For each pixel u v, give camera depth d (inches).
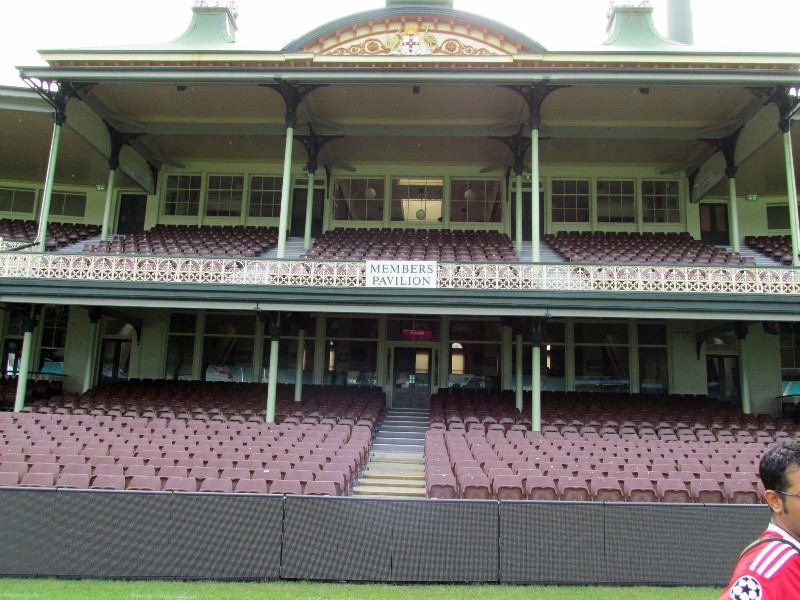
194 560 268.2
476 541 269.3
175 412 581.6
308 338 809.5
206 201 867.4
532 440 491.8
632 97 654.5
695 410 651.5
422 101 680.4
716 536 270.8
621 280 553.0
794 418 714.2
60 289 566.9
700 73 567.2
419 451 573.0
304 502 272.8
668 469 418.9
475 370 792.3
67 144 740.7
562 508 272.2
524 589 261.1
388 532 269.9
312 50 644.1
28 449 414.9
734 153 709.9
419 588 261.1
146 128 738.8
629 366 785.6
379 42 644.7
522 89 596.4
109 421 509.7
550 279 557.3
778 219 837.8
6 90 632.4
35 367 805.9
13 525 266.5
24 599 235.8
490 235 810.2
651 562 269.0
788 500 97.4
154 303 567.5
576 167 845.8
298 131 735.7
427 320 805.2
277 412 604.7
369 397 713.0
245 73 593.0
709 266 550.9
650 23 764.0
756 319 540.1
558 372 788.6
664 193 842.2
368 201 859.4
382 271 563.2
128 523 269.3
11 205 879.7
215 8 769.6
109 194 731.4
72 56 612.7
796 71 557.9
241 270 571.5
